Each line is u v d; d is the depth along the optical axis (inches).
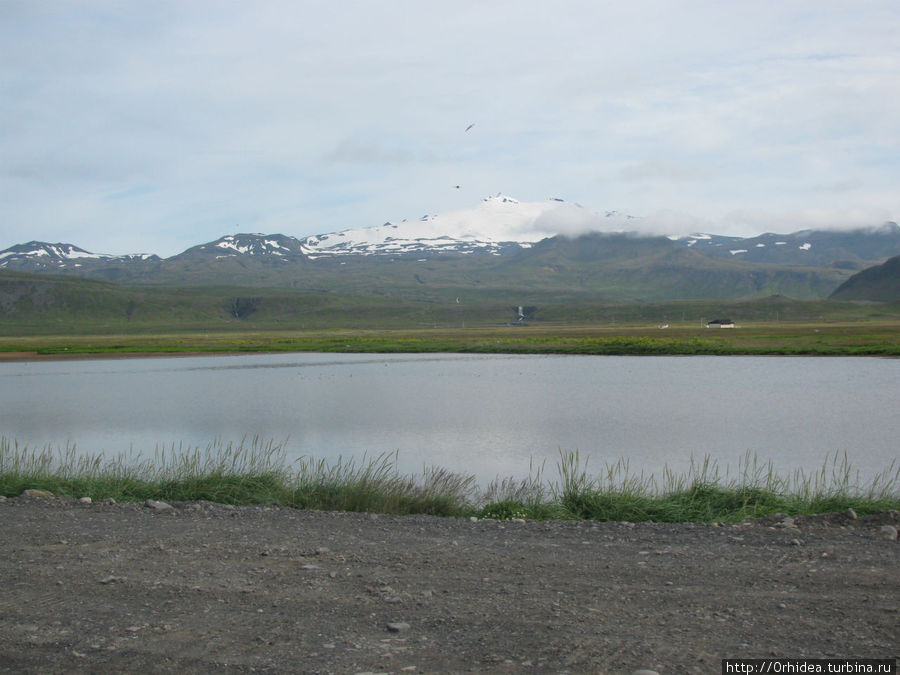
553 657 276.8
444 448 1301.7
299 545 449.1
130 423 1707.7
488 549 432.5
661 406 1899.6
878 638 285.0
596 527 497.7
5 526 515.8
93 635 308.7
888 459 1150.3
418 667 272.1
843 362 3425.2
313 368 3563.0
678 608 322.3
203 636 305.3
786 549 412.5
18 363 4269.2
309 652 287.6
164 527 508.7
